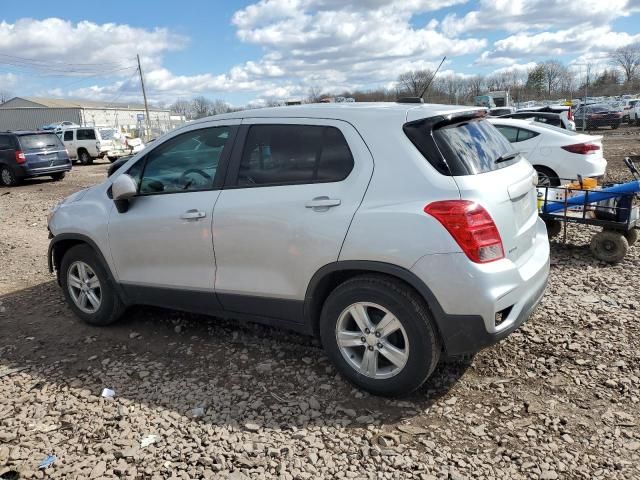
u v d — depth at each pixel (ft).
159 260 13.46
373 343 10.75
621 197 19.60
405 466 9.06
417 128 10.40
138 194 13.84
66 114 200.54
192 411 10.78
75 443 9.94
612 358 12.30
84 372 12.69
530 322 14.37
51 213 15.92
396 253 9.98
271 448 9.59
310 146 11.34
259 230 11.60
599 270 18.90
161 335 14.61
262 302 12.01
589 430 9.83
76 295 15.55
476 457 9.23
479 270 9.66
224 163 12.43
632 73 270.67
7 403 11.41
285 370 12.36
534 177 12.09
